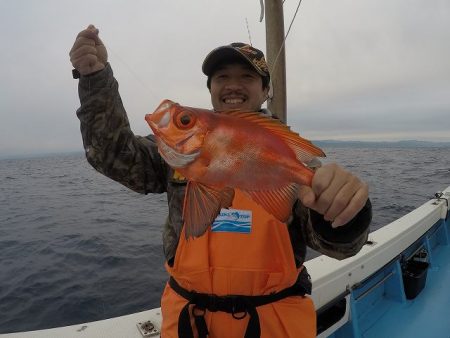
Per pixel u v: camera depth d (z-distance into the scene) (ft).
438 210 8.05
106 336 3.35
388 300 5.81
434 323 5.14
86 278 9.81
